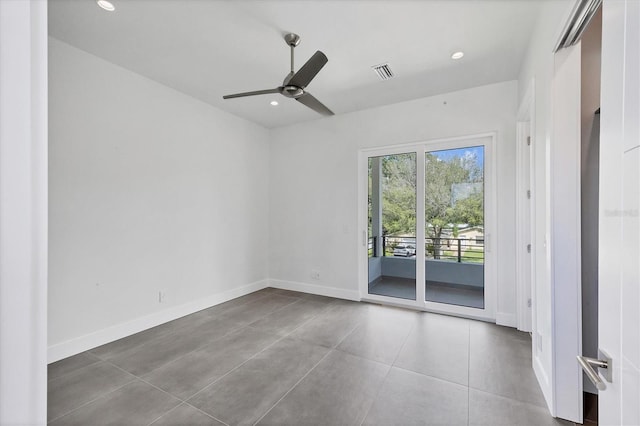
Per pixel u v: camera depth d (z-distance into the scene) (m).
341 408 1.96
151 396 2.08
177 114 3.62
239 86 3.51
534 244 2.35
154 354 2.68
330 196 4.56
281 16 2.29
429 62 2.97
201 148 3.93
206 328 3.28
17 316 0.31
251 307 4.00
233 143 4.45
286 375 2.34
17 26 0.31
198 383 2.23
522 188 3.19
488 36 2.54
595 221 1.97
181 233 3.67
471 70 3.12
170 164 3.54
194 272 3.83
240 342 2.93
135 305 3.17
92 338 2.81
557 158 1.87
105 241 2.92
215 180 4.14
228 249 4.35
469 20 2.33
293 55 2.69
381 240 4.22
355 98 3.85
